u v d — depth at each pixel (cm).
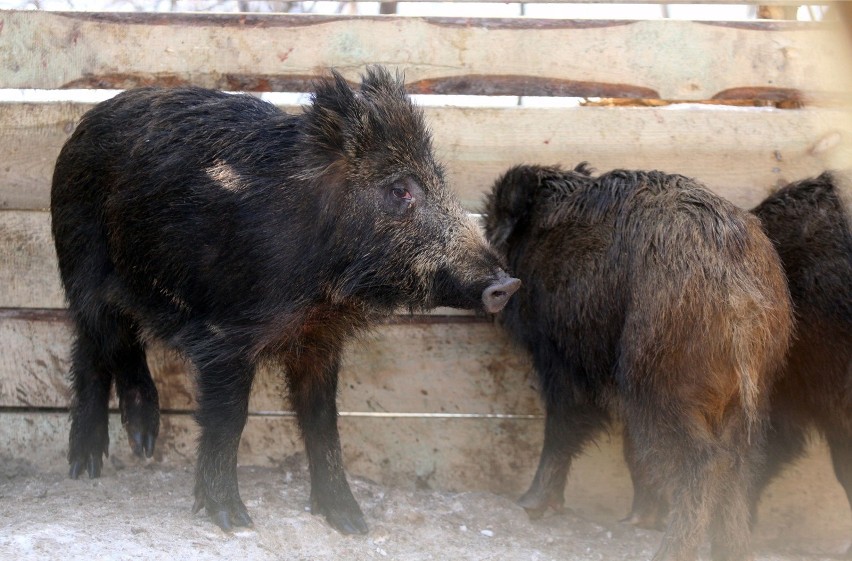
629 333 279
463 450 321
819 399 297
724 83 317
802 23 316
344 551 278
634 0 317
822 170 316
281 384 318
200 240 276
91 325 296
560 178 307
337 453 289
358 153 273
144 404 305
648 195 285
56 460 317
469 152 319
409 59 316
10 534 262
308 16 316
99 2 402
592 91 318
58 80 315
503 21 317
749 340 271
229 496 276
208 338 276
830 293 292
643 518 308
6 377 316
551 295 298
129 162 285
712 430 274
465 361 320
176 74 316
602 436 321
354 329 287
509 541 295
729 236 273
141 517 278
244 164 276
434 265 273
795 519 320
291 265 273
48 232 314
